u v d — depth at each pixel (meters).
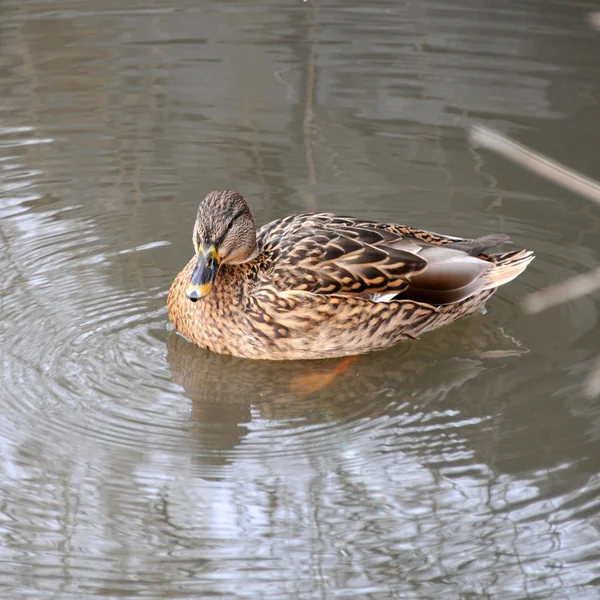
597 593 8.15
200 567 8.47
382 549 8.70
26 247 13.51
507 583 8.29
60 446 9.93
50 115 17.05
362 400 10.95
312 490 9.44
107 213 14.47
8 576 8.32
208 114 17.14
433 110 17.02
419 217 14.34
